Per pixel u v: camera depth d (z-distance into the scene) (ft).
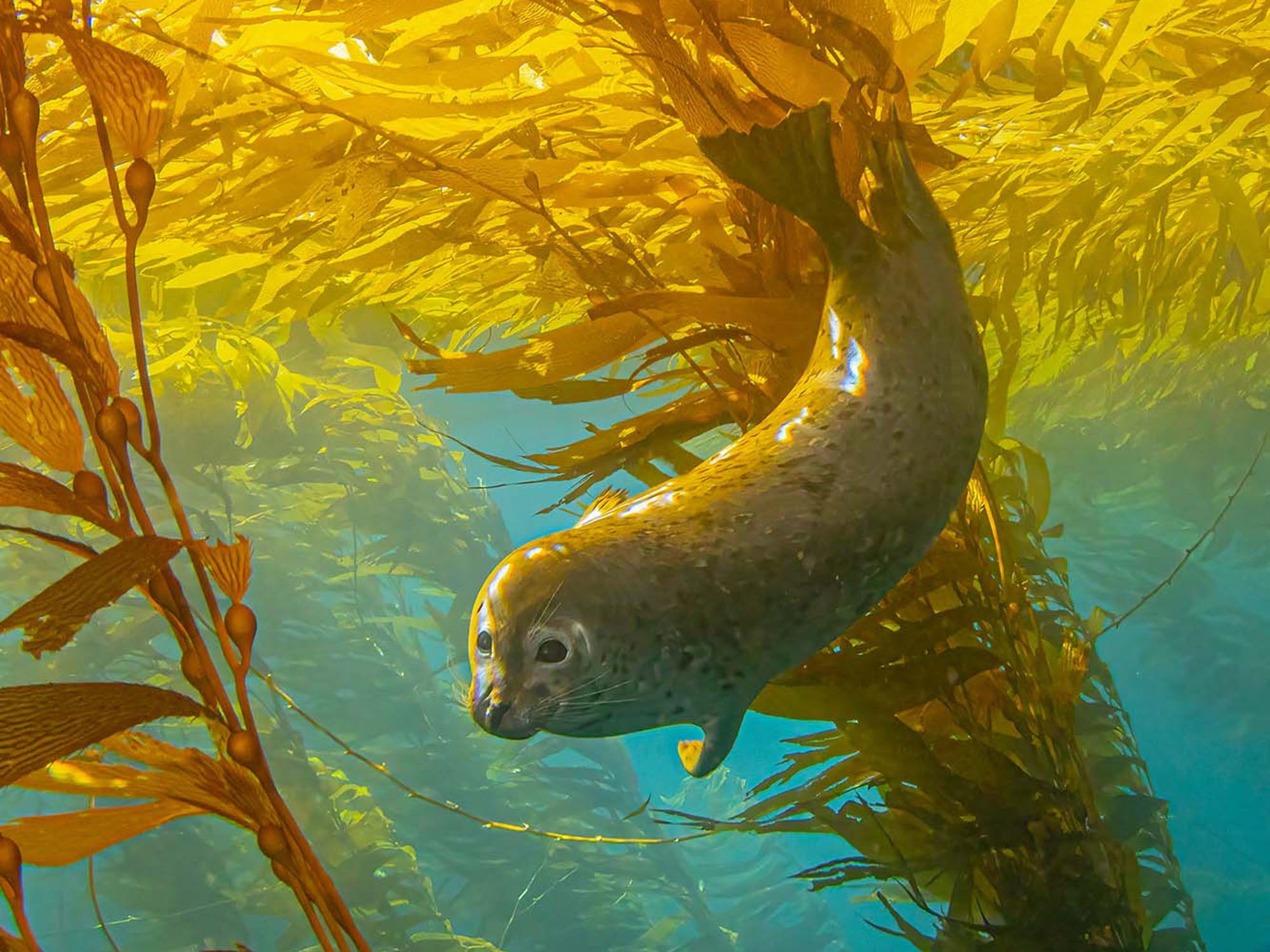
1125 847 9.37
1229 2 11.65
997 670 9.13
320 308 19.19
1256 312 20.66
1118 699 10.32
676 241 12.46
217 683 5.01
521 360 8.11
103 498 4.94
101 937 30.66
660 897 41.45
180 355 24.32
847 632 8.74
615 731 5.75
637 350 9.15
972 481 9.02
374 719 34.76
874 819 8.89
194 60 9.18
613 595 5.61
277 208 10.61
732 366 9.12
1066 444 43.60
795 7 7.39
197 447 28.45
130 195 4.98
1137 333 22.76
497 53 9.10
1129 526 55.01
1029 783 8.62
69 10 5.09
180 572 29.66
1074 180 16.69
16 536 28.94
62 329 5.27
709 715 5.83
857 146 7.36
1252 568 47.83
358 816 30.89
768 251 8.27
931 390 6.11
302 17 8.31
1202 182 18.81
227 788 5.23
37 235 5.31
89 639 27.84
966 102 11.50
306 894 5.14
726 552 5.73
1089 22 8.56
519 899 34.12
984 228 17.74
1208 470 40.93
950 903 8.84
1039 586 9.99
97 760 5.26
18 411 5.13
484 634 5.68
